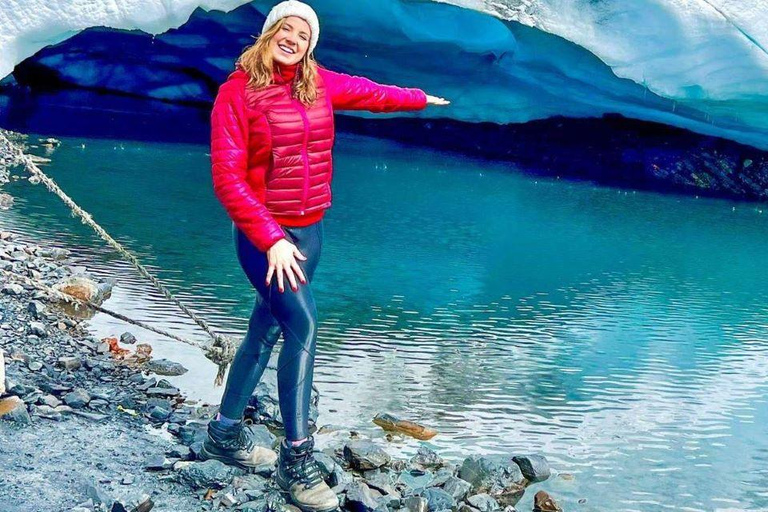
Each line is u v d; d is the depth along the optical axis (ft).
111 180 29.68
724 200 36.68
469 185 35.06
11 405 11.05
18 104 41.91
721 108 32.01
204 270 20.39
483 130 43.27
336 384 14.26
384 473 10.87
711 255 26.58
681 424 13.65
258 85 9.21
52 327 15.28
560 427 13.24
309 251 9.82
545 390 14.76
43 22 24.16
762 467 12.27
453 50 35.83
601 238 27.81
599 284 22.31
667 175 39.22
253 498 9.77
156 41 41.01
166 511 9.23
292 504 9.78
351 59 38.75
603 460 12.16
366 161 38.14
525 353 16.63
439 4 31.30
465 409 13.66
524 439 12.69
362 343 16.46
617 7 29.76
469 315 18.85
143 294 18.15
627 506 10.80
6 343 14.03
